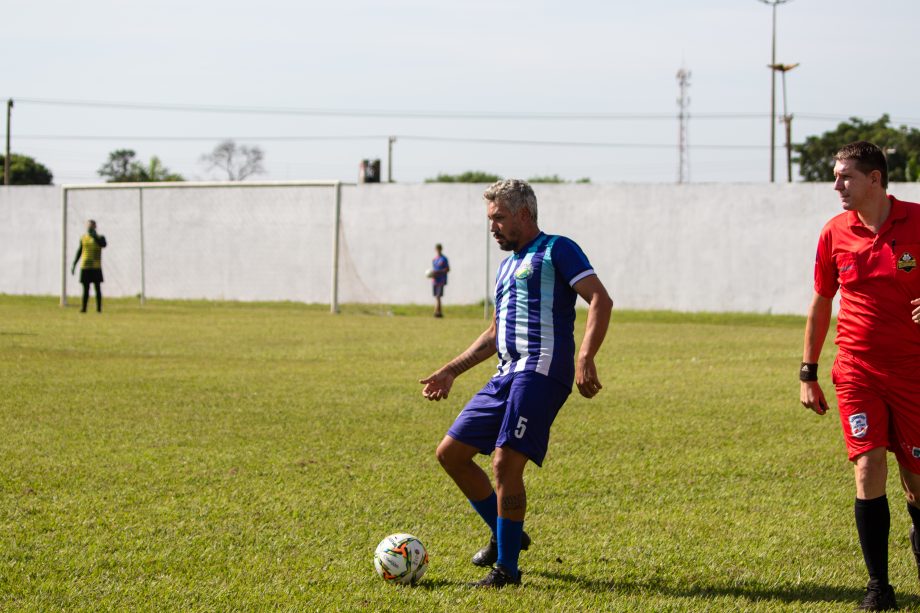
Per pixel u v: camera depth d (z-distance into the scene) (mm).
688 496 11219
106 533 9297
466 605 7316
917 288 7430
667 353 28359
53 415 16062
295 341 30734
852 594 7797
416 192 53781
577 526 9898
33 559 8453
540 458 7961
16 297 55781
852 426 7699
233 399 18156
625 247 51375
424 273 53938
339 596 7531
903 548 9297
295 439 14375
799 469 12711
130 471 12031
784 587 7949
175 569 8234
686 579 8148
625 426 15773
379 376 21922
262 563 8430
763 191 48938
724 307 49781
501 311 8273
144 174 109250
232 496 10867
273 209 55594
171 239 57219
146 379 20781
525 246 8273
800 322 45344
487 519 8469
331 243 54719
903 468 7797
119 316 41250
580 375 7727
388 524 9852
